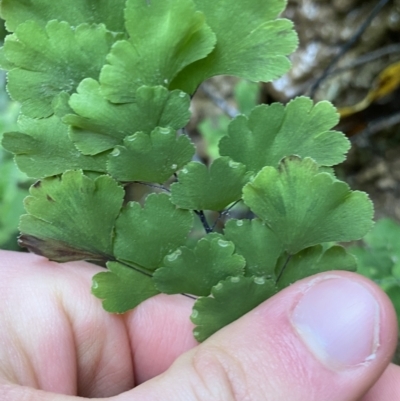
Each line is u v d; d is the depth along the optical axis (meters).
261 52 0.07
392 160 0.23
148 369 0.11
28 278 0.10
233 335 0.08
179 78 0.07
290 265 0.08
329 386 0.07
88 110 0.07
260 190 0.07
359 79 0.23
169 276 0.08
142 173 0.07
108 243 0.08
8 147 0.07
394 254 0.14
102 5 0.07
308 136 0.07
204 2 0.07
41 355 0.09
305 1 0.24
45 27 0.07
